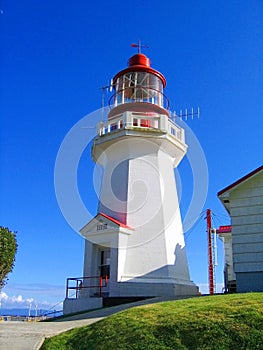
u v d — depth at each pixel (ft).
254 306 33.22
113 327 34.22
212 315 32.37
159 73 83.66
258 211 57.41
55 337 35.86
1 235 41.29
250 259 56.13
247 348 28.04
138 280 64.80
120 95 82.07
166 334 31.01
